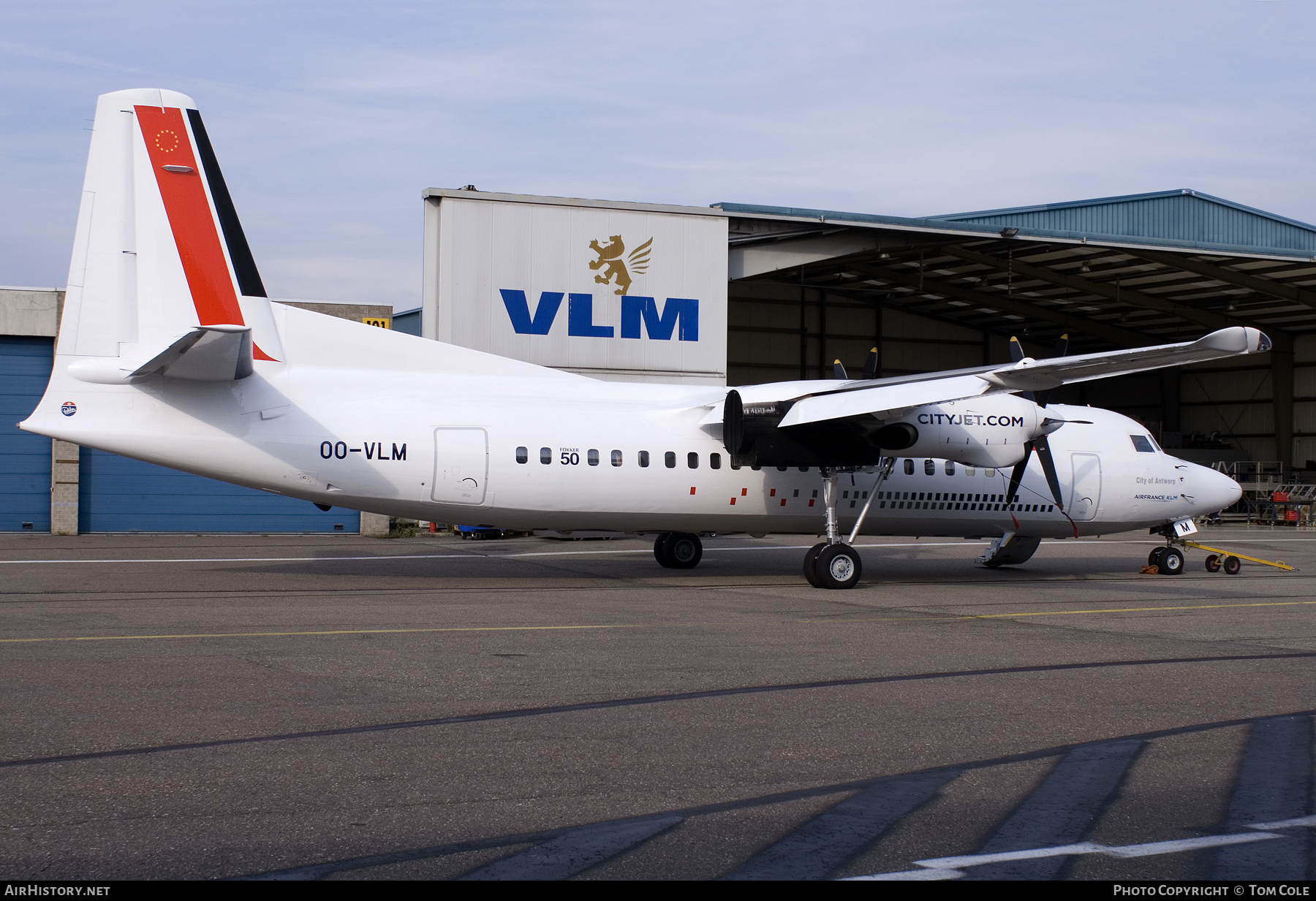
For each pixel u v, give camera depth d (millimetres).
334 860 4379
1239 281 35750
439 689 7602
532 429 14828
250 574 16000
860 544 26391
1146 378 50031
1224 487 19359
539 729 6547
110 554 19578
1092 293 38125
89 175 13148
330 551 20891
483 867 4332
